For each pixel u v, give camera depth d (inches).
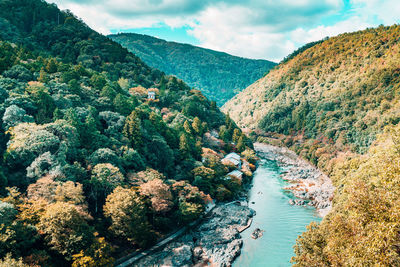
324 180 4603.8
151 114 4062.5
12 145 2364.7
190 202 2987.2
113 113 3570.4
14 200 1966.0
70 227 1926.7
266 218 3289.9
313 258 1451.8
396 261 842.8
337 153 5433.1
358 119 5925.2
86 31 7711.6
